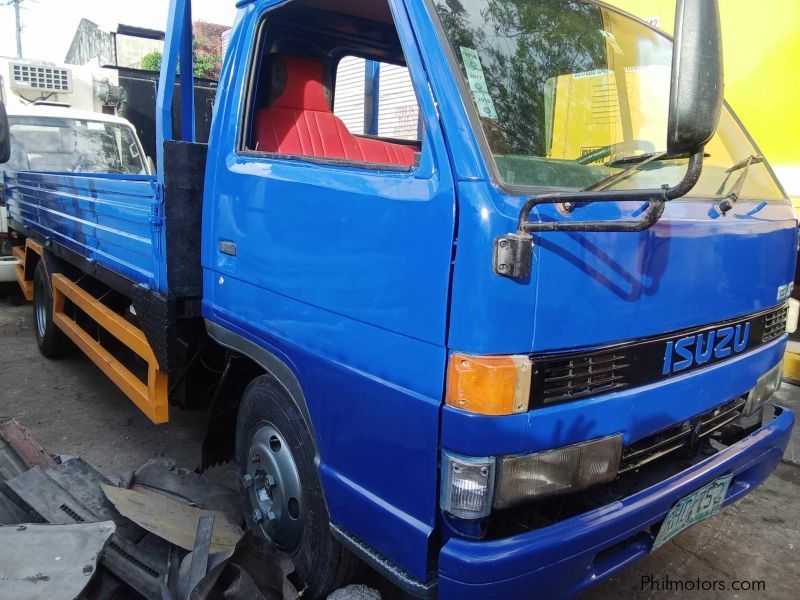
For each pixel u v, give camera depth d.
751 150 2.91
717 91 1.41
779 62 4.49
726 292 2.30
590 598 2.73
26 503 2.64
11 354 5.84
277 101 2.90
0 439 3.21
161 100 2.80
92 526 2.38
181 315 2.94
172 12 2.82
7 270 7.10
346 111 4.55
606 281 1.86
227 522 2.77
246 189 2.50
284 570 2.32
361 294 2.00
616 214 1.89
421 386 1.84
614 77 2.51
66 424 4.39
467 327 1.71
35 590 2.09
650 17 4.99
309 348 2.23
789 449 3.97
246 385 2.93
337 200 2.08
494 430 1.71
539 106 2.18
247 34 2.66
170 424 4.44
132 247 3.28
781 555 3.06
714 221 2.19
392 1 2.04
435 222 1.78
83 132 7.61
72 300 4.61
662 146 2.54
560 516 2.08
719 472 2.28
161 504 2.78
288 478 2.51
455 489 1.77
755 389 2.61
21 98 7.91
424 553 1.86
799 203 4.43
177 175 2.81
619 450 1.98
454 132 1.79
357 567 2.41
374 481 2.03
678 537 3.19
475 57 2.03
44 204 5.12
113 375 3.72
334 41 3.23
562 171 2.08
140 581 2.30
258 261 2.45
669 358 2.12
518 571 1.75
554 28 2.38
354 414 2.06
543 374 1.78
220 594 2.11
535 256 1.70
